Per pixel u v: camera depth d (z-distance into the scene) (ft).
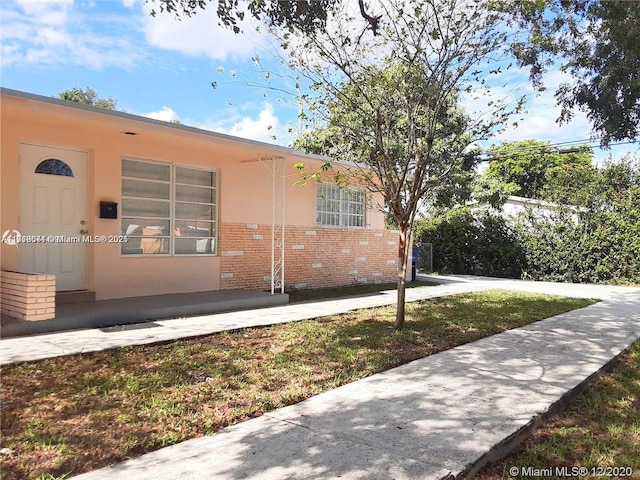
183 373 17.48
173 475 10.31
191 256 32.99
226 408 14.34
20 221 24.80
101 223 27.99
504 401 15.28
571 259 56.29
